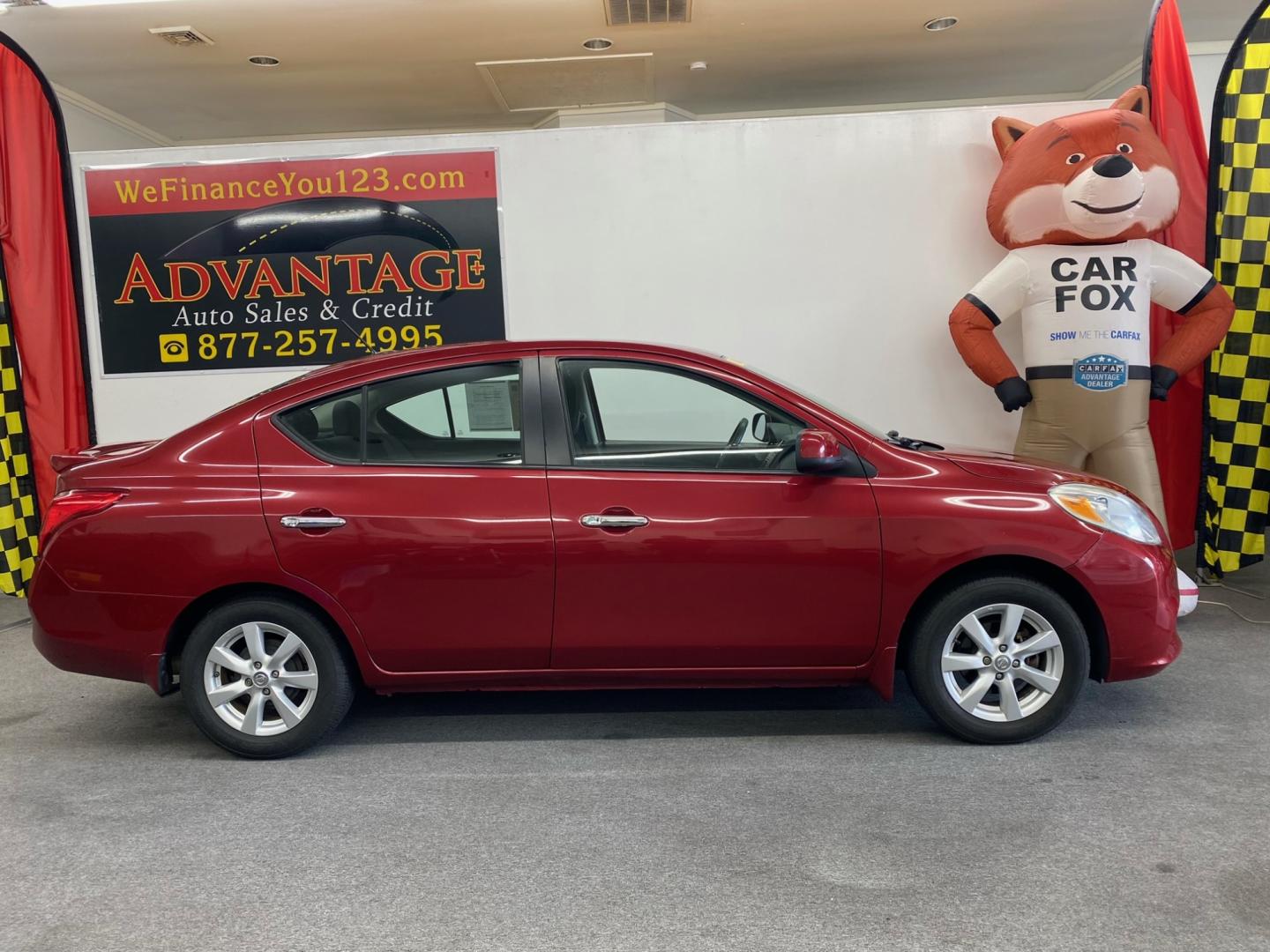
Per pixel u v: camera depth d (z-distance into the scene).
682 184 5.99
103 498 3.45
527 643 3.44
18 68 5.79
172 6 7.77
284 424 3.53
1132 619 3.39
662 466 3.48
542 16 8.20
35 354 5.97
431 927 2.41
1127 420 5.26
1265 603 5.41
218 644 3.48
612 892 2.56
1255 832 2.80
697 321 6.08
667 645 3.44
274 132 11.80
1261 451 5.55
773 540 3.37
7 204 5.82
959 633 3.48
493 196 6.02
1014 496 3.41
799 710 3.97
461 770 3.42
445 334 6.12
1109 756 3.38
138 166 6.00
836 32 8.87
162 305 6.10
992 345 5.46
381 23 8.25
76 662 3.50
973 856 2.70
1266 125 5.43
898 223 5.97
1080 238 5.27
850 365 6.07
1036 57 9.81
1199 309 5.34
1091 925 2.35
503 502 3.40
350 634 3.43
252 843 2.89
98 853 2.84
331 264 6.07
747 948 2.29
